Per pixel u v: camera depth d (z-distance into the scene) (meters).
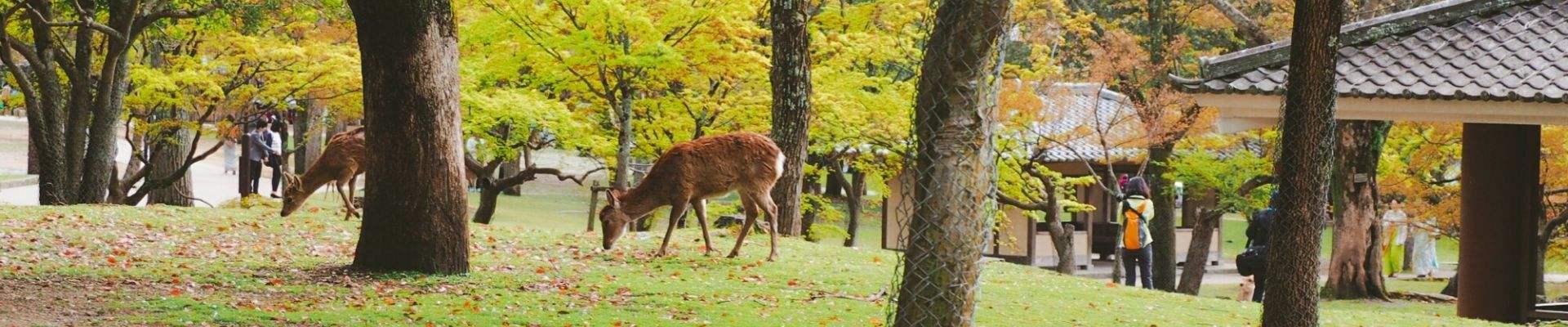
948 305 5.65
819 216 26.84
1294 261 7.43
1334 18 7.27
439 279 10.39
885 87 19.66
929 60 5.67
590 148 19.20
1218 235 31.44
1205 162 22.73
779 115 15.76
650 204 12.43
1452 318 11.34
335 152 14.41
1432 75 11.46
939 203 5.64
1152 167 24.88
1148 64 21.59
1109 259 29.91
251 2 18.02
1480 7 12.47
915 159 5.79
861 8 19.84
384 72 10.53
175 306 8.47
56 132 17.83
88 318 7.91
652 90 18.41
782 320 8.75
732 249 13.07
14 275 9.70
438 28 10.59
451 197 10.71
